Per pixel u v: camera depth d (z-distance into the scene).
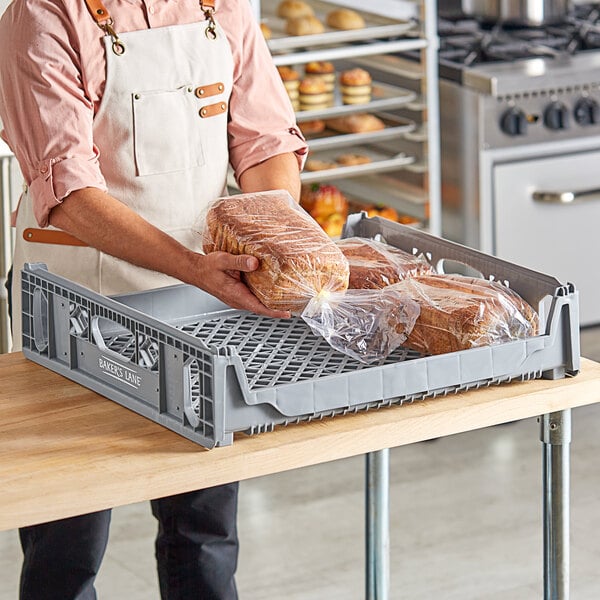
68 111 2.41
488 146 4.49
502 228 4.60
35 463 1.87
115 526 3.84
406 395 2.04
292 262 2.12
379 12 4.43
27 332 2.28
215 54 2.62
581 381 2.15
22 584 2.62
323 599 3.40
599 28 4.97
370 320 2.16
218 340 2.24
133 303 2.29
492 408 2.07
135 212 2.55
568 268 4.76
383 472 2.64
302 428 1.98
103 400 2.10
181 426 1.94
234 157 2.73
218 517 2.71
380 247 2.44
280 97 2.74
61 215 2.41
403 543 3.69
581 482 4.05
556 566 2.28
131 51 2.53
